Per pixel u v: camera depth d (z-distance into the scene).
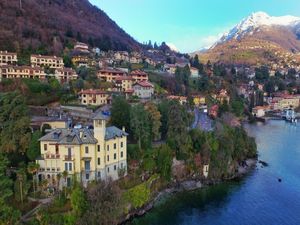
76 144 75.44
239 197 91.81
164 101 123.81
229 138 113.31
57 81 140.75
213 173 103.19
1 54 156.00
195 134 107.06
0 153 72.06
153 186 89.31
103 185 73.06
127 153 90.19
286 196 92.62
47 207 68.31
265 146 152.00
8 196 66.62
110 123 101.56
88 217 67.19
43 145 77.31
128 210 78.50
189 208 84.75
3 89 125.56
